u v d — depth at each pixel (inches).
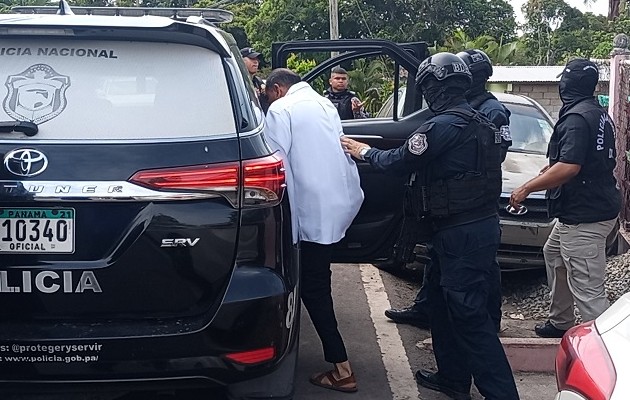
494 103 189.6
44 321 107.3
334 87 334.3
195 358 107.8
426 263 205.3
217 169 108.5
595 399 78.2
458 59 149.9
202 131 110.5
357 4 1289.4
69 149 106.5
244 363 110.1
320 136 152.6
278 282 112.9
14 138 107.2
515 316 225.5
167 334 106.5
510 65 959.6
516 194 181.5
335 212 153.6
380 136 193.9
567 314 195.5
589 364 82.9
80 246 106.0
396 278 258.8
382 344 196.9
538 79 721.6
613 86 336.2
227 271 109.7
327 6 1280.8
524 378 177.2
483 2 1344.7
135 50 114.1
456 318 148.9
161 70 113.5
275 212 113.5
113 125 109.0
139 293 107.4
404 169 148.4
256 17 1322.6
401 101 219.1
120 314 107.8
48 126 108.3
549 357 179.9
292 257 119.1
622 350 82.4
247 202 110.2
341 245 193.8
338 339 163.6
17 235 105.6
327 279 160.6
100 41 114.0
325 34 1299.2
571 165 171.9
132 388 108.2
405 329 208.1
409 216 153.6
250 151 111.3
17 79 111.3
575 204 177.6
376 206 189.9
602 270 180.9
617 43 351.6
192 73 113.8
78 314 107.3
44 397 122.4
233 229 109.4
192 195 107.4
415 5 1309.1
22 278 106.0
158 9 155.4
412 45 207.8
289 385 120.6
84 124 108.8
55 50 113.3
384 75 821.2
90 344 105.4
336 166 153.8
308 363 183.0
